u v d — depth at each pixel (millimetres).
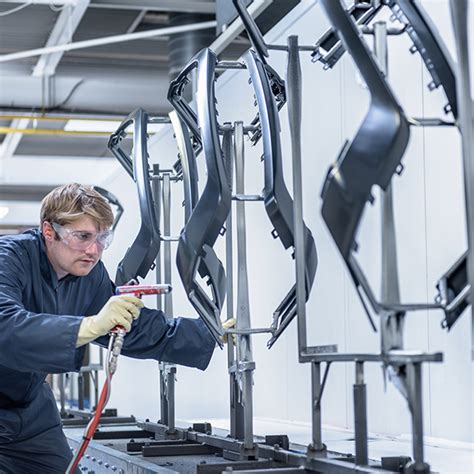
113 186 9969
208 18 8281
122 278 3896
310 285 2891
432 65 2305
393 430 4527
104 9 7871
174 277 7570
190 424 5324
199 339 3605
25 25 7898
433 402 4238
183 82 3410
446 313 2168
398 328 2195
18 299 3236
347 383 4934
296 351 5477
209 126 2838
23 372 3555
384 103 2102
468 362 3975
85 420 5363
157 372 8531
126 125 4055
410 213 4414
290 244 2836
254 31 2762
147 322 3576
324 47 2826
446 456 3490
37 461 3744
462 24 1880
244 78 6160
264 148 2818
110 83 9289
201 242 2854
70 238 3227
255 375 6102
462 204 4031
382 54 2402
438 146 4203
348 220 2092
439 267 4199
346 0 4469
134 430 4266
